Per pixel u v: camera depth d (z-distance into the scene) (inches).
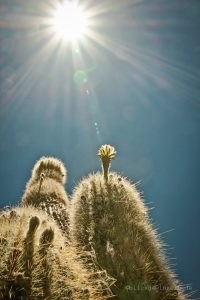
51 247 146.9
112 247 190.1
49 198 314.2
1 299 115.5
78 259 176.1
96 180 241.9
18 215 178.1
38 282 124.6
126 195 234.5
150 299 172.4
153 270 193.6
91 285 158.2
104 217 210.2
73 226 221.5
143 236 212.5
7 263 124.4
